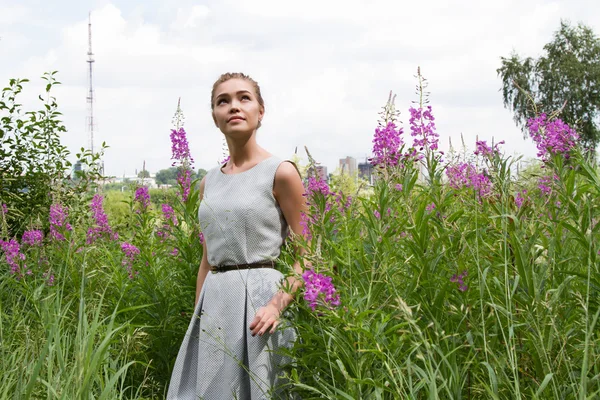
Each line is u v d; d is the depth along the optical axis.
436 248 3.03
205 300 3.39
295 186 3.29
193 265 4.46
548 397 2.60
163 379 4.36
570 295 2.92
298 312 3.13
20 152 6.94
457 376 2.64
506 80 40.50
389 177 3.18
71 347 3.93
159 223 5.19
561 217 3.12
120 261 5.07
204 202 3.46
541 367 2.65
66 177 6.85
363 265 3.01
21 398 2.87
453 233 3.10
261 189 3.29
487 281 3.12
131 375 4.21
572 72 38.88
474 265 3.12
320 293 2.63
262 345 3.18
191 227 4.59
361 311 2.75
